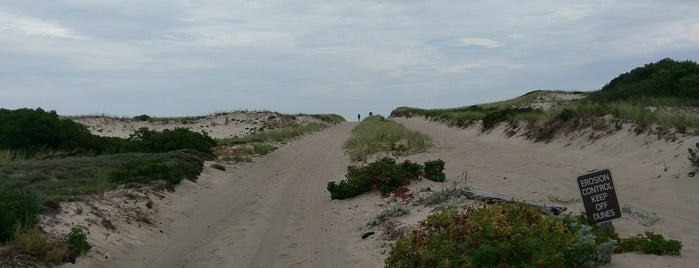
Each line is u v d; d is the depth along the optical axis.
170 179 17.50
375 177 15.85
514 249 6.84
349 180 16.33
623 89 35.59
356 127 51.81
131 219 12.80
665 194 12.66
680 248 7.86
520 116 30.61
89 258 9.89
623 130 19.83
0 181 15.16
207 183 19.69
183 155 22.80
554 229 7.30
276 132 45.44
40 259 9.02
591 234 7.64
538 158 20.61
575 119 23.81
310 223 13.44
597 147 20.03
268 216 14.56
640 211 11.01
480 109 54.50
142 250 11.19
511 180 16.17
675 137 16.73
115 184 15.97
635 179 14.60
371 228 11.92
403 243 7.89
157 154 23.55
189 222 14.16
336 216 13.95
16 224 9.50
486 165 19.84
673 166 14.83
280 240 11.86
